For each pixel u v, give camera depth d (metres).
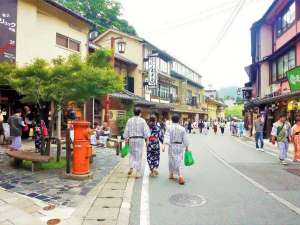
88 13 30.77
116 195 6.23
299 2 19.75
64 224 4.58
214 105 74.25
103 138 15.66
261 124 15.86
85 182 7.24
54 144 14.51
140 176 8.23
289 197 6.24
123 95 23.64
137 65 30.19
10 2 13.87
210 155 13.45
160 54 35.84
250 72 31.59
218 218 4.95
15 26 14.03
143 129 8.17
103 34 30.17
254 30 28.94
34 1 14.91
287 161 11.58
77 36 18.58
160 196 6.23
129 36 30.30
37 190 6.39
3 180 7.23
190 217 4.99
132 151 8.21
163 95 38.44
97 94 9.27
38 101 9.55
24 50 14.49
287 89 20.75
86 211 5.17
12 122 10.44
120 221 4.76
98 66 10.27
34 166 8.38
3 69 9.15
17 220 4.70
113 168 9.35
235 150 15.72
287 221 4.84
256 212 5.27
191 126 36.94
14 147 10.49
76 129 7.59
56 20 16.80
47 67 8.66
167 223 4.71
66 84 8.58
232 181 7.75
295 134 11.28
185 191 6.66
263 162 11.27
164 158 12.38
